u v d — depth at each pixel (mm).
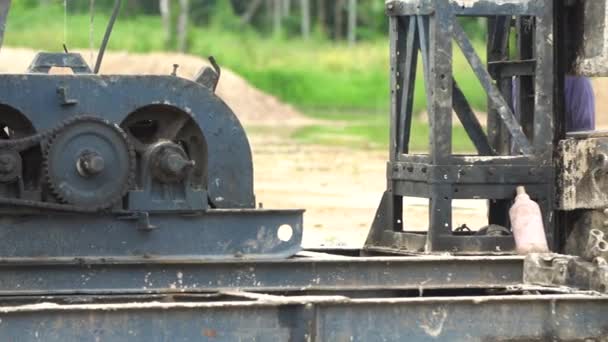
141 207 25016
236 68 162250
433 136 26875
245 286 24984
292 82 158875
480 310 24359
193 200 25188
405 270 25625
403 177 27891
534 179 27266
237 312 23219
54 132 24266
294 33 187750
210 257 25172
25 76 24516
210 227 25281
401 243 28016
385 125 127688
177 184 25281
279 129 120938
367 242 28734
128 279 24438
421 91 114438
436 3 26812
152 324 22828
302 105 153250
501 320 24484
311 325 23469
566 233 28125
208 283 24797
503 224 28703
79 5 153875
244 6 194000
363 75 165250
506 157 27156
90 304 23094
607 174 27500
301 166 78562
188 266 24688
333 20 195625
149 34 160750
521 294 25859
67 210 24312
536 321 24641
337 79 162625
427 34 27156
